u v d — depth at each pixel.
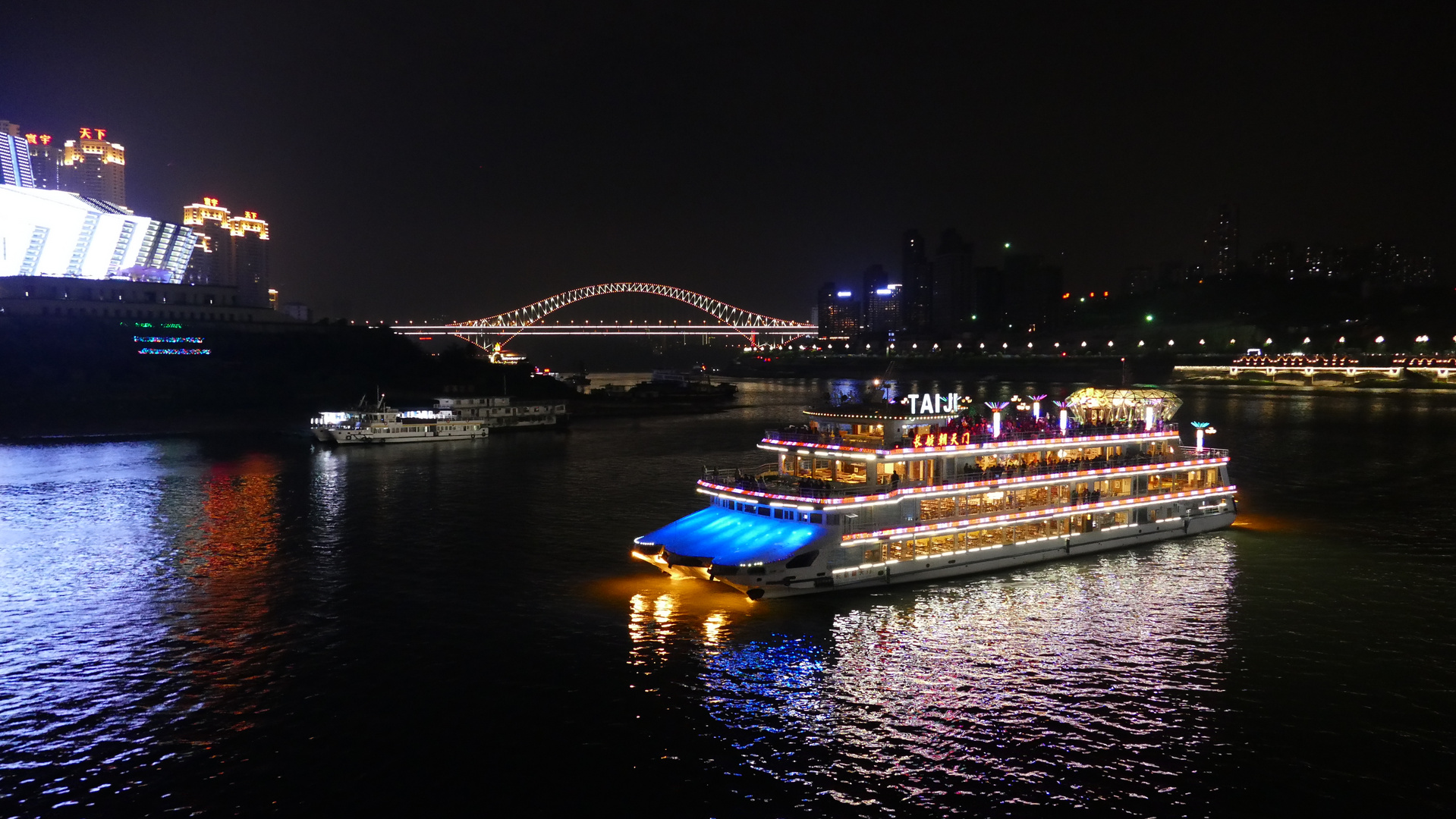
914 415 47.56
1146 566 51.09
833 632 40.31
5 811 27.05
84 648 39.56
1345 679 35.75
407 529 63.59
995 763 29.56
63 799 27.66
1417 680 35.69
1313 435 129.25
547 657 38.00
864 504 44.97
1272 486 82.25
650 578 49.62
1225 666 37.00
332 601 46.06
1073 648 38.75
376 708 33.50
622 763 29.58
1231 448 113.12
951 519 47.72
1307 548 56.00
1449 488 81.25
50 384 154.38
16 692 34.84
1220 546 56.19
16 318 165.88
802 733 31.41
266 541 59.69
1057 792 27.97
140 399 156.88
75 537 61.41
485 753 30.17
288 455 110.44
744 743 30.77
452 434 132.62
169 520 67.25
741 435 141.50
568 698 34.06
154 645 39.81
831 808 27.19
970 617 42.28
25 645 39.91
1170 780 28.61
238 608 44.94
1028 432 52.66
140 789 28.19
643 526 64.69
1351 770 29.09
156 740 31.19
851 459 46.84
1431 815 26.73
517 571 51.41
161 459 105.56
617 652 38.41
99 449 114.88
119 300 187.50
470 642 39.91
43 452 111.38
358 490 82.19
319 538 60.62
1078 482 53.44
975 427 50.16
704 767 29.30
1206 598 45.50
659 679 35.66
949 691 34.53
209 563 53.78
